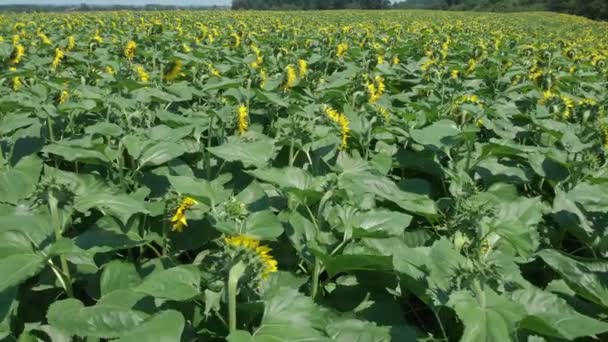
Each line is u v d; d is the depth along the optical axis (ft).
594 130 18.54
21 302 12.05
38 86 22.25
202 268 10.91
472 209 11.44
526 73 34.47
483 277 9.52
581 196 13.69
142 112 18.98
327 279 12.84
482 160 18.42
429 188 16.94
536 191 18.57
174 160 16.10
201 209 13.21
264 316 9.04
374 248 12.59
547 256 12.35
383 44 52.21
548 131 20.36
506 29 97.09
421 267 10.36
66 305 9.50
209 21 83.25
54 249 9.45
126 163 17.28
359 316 11.74
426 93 28.96
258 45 46.62
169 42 44.83
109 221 12.55
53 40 46.32
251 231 10.66
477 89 30.58
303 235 12.51
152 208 12.88
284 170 13.30
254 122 22.74
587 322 10.25
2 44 34.60
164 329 7.86
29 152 16.63
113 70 28.89
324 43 49.06
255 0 364.99
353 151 18.92
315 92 26.07
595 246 14.55
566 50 51.47
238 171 17.33
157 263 12.36
